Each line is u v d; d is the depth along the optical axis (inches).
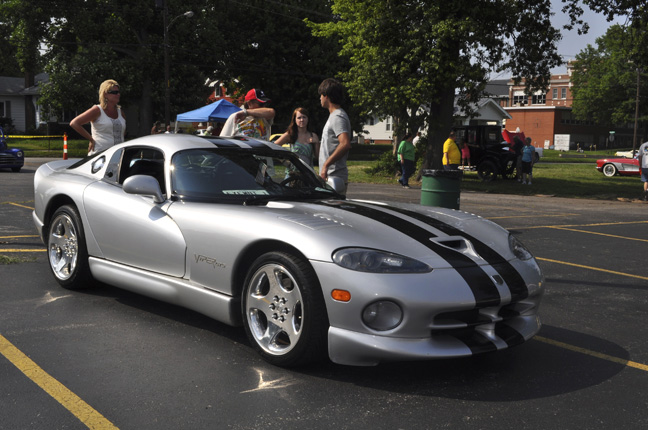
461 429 110.0
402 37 758.5
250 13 1584.6
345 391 126.3
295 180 181.6
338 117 216.2
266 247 143.8
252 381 130.4
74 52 1494.8
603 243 340.2
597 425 112.6
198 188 167.6
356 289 125.3
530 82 865.5
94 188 190.5
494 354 152.9
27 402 117.3
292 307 135.3
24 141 1659.7
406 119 808.9
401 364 143.0
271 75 1605.6
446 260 133.3
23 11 1437.0
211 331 163.5
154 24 1475.1
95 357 142.1
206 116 797.9
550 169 1235.9
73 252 198.5
